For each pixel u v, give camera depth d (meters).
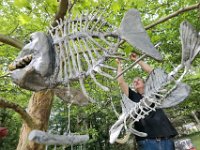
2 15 6.29
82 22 3.53
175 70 3.53
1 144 14.77
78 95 3.97
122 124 3.68
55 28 3.53
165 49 7.57
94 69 3.04
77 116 14.66
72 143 2.89
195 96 9.66
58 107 12.22
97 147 16.86
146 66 3.96
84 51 3.18
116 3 4.60
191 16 6.50
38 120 5.73
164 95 3.48
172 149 3.89
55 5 4.39
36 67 2.94
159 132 3.85
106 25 3.40
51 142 2.76
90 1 4.54
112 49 3.12
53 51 3.20
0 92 8.51
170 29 6.89
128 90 4.03
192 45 3.41
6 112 15.01
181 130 16.39
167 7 6.50
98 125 16.34
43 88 3.12
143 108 3.74
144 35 2.88
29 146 5.61
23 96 9.10
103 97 7.93
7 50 7.08
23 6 4.11
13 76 3.04
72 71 3.17
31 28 5.97
